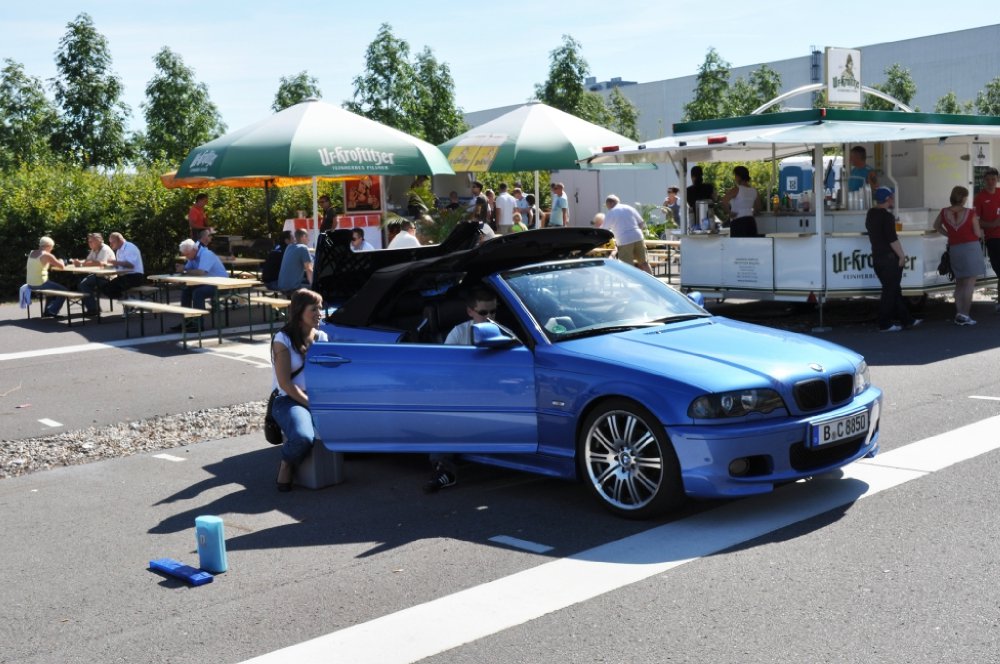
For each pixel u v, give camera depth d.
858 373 5.97
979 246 12.85
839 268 13.27
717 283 14.51
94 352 13.71
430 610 4.52
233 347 13.83
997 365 9.95
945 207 14.25
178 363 12.61
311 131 16.05
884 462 6.56
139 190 24.19
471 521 5.86
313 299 6.94
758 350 5.86
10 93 36.97
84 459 8.16
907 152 15.83
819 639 3.96
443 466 6.59
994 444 6.87
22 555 5.73
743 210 15.22
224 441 8.58
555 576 4.85
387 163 16.34
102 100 33.09
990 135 14.08
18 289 22.52
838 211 14.55
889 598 4.33
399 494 6.57
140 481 7.34
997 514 5.38
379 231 21.39
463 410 6.23
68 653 4.28
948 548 4.91
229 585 5.03
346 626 4.40
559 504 6.09
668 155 15.12
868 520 5.40
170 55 34.12
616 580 4.74
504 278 6.51
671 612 4.32
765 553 4.98
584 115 32.81
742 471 5.40
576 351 5.91
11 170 25.31
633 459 5.63
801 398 5.55
